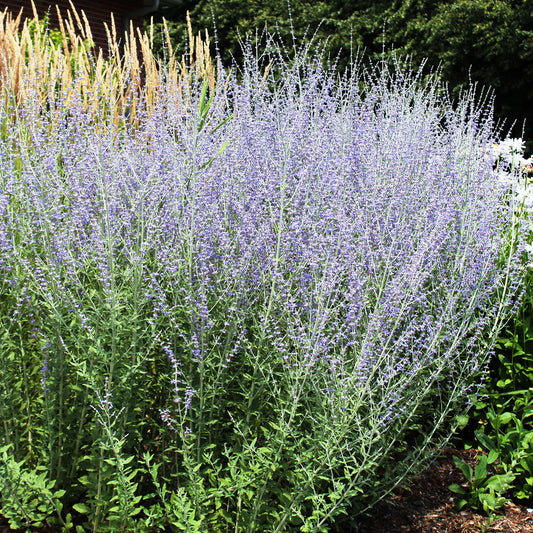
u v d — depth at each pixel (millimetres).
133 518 2896
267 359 2957
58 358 2904
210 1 16391
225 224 3279
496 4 14875
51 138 3650
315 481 2838
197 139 3334
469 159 4227
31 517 2754
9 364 2914
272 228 3234
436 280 3613
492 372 4125
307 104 3889
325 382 2764
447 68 14984
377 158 3928
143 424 3053
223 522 2924
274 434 2779
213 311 3084
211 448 2971
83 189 3191
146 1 13562
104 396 2723
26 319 3016
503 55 14930
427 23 14961
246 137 3793
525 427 3896
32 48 5352
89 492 2789
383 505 3482
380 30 15164
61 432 2875
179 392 2990
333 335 3031
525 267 3932
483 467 3484
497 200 3936
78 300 2887
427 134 4336
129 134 4020
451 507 3498
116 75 4898
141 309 2904
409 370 3211
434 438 3727
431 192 3779
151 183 3227
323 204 3363
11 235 3082
